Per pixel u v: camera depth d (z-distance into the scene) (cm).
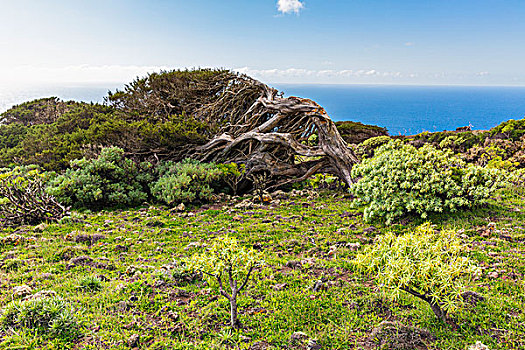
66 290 526
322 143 1493
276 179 1582
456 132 2353
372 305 464
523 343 372
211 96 2338
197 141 1720
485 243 654
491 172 848
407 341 379
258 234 830
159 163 1540
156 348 379
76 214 1059
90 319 436
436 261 403
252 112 1927
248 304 479
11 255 689
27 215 988
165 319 437
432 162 876
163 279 551
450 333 393
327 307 465
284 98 1700
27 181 1289
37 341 378
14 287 519
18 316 402
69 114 2264
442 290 399
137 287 523
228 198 1335
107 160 1340
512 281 509
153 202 1308
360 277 554
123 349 378
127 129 1638
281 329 417
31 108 2934
